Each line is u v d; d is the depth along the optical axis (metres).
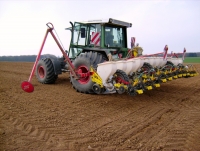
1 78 9.45
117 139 3.78
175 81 10.09
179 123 4.65
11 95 6.31
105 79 5.80
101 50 6.92
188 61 24.28
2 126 4.08
